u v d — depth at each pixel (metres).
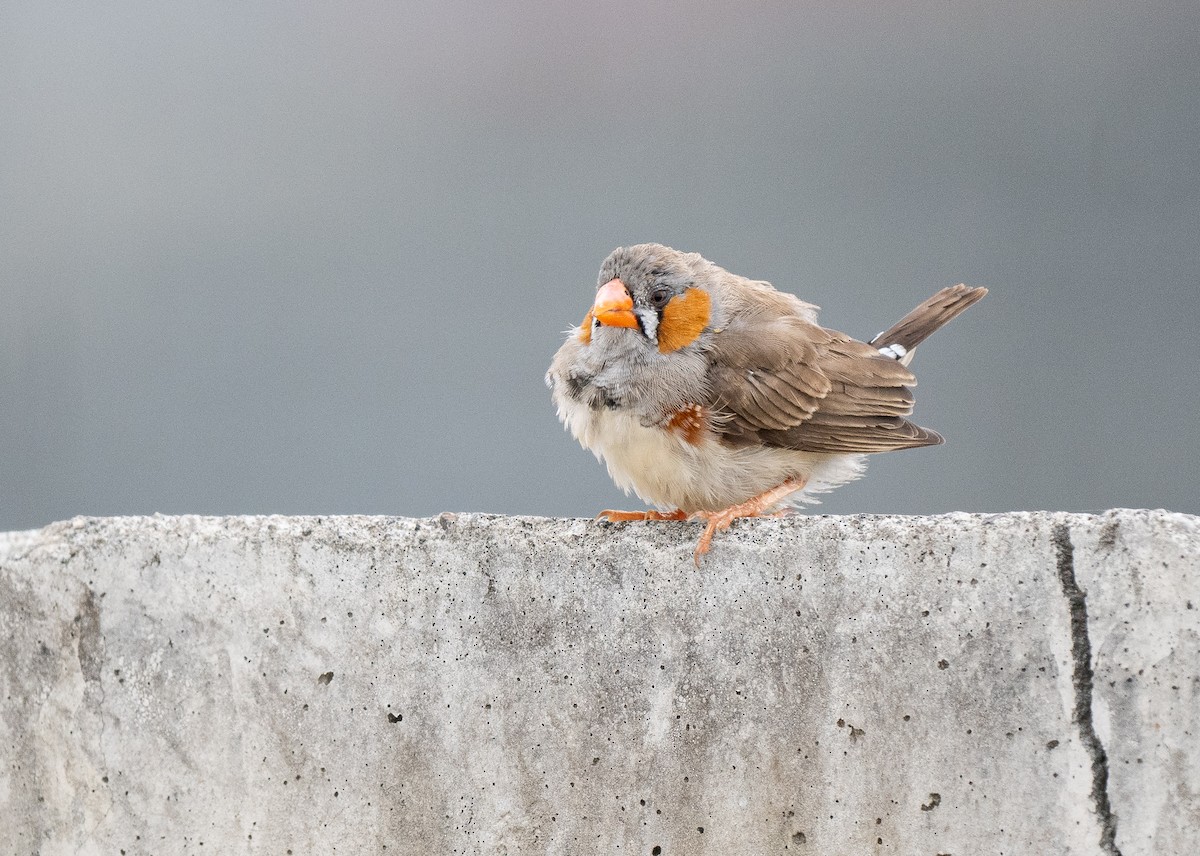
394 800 3.93
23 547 3.94
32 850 3.93
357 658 3.93
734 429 4.00
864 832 3.93
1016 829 3.92
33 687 3.93
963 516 3.93
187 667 3.93
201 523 3.94
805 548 3.93
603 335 4.00
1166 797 3.92
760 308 4.02
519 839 3.93
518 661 3.93
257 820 3.93
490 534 3.94
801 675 3.93
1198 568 3.92
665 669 3.93
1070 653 3.92
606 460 4.01
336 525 3.94
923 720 3.92
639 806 3.93
